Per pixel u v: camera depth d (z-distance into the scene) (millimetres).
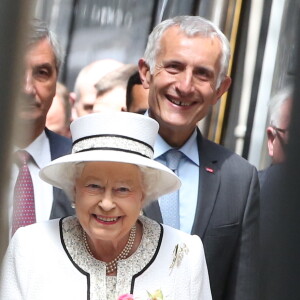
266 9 18828
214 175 10094
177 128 10023
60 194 9430
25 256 7531
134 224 7840
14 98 2510
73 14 19547
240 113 19281
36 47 10508
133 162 7293
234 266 9961
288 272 3271
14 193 3635
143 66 10555
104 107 15250
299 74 3295
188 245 8000
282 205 3303
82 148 7539
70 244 7660
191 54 9961
